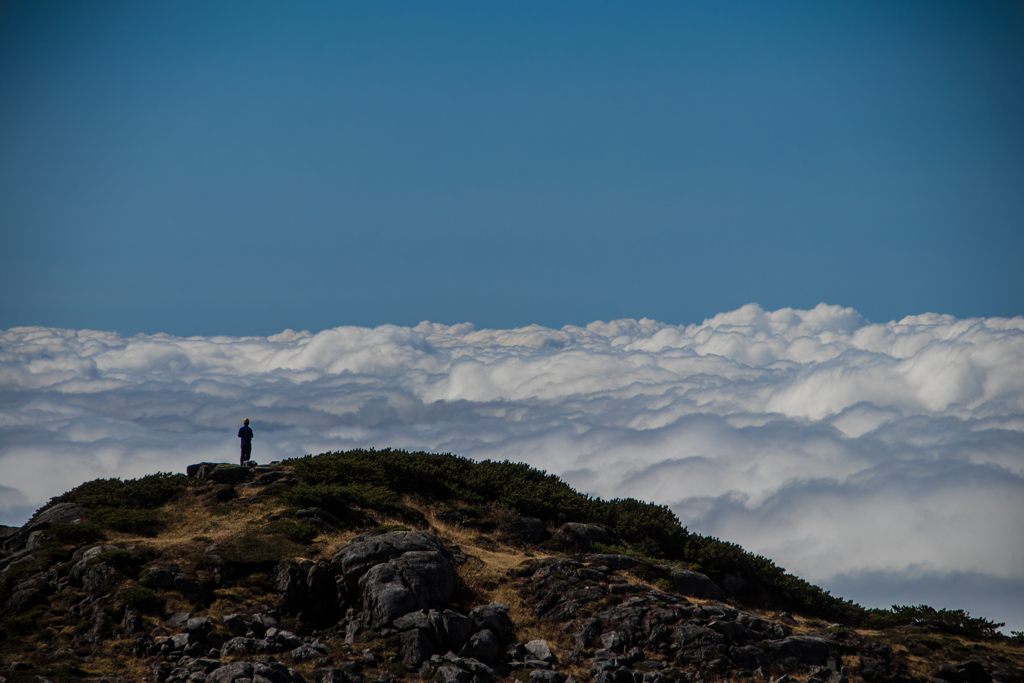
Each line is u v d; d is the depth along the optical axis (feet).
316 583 73.00
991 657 76.23
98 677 58.85
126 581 70.59
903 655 74.95
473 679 61.98
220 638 65.26
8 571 74.54
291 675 58.85
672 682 64.34
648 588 80.89
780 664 68.80
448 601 73.61
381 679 60.70
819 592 95.30
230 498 94.99
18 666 59.21
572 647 69.87
